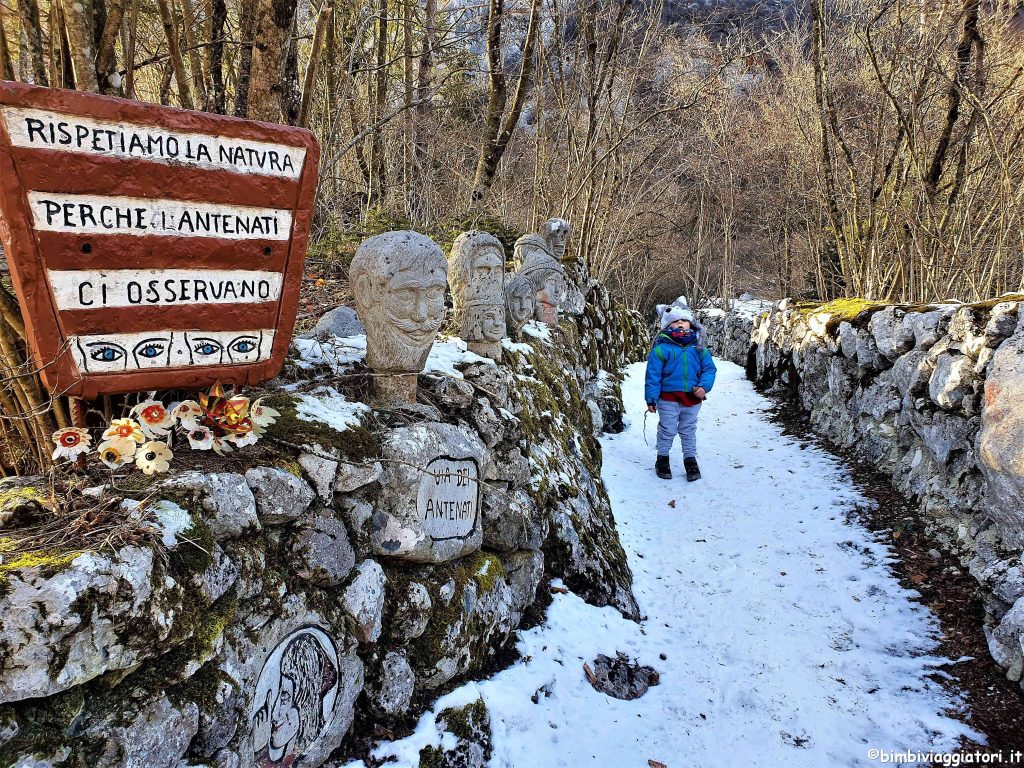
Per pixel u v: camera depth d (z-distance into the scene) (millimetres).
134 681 1711
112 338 2023
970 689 3643
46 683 1470
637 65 11406
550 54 10758
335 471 2494
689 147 19016
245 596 2061
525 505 3754
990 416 4125
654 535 5621
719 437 8180
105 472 2025
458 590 3039
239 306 2279
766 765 3199
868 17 9156
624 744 3189
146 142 1971
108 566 1595
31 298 1852
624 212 15305
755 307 15961
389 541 2721
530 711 3092
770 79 15758
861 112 10570
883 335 6090
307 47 8773
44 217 1828
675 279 27422
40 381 2195
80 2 2359
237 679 1968
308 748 2271
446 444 3010
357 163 9836
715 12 13664
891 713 3525
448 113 12406
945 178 8609
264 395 2666
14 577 1474
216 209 2156
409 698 2703
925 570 4645
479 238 4496
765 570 4977
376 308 3012
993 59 7898
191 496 1956
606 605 4242
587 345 8914
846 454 6805
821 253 14734
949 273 7582
